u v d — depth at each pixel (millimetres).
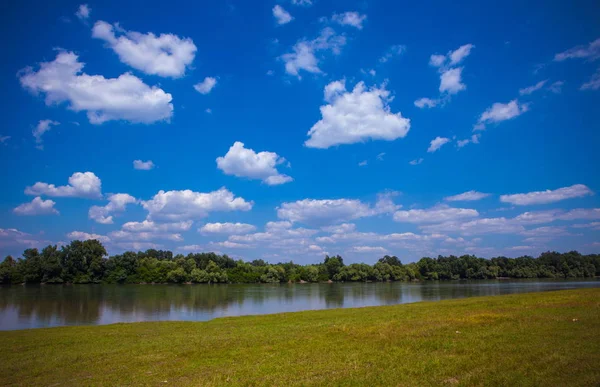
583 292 45469
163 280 162000
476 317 27844
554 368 14648
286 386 14602
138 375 17766
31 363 20656
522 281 177875
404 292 108250
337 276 195750
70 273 149250
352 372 15875
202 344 24422
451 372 15086
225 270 179250
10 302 77875
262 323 34688
